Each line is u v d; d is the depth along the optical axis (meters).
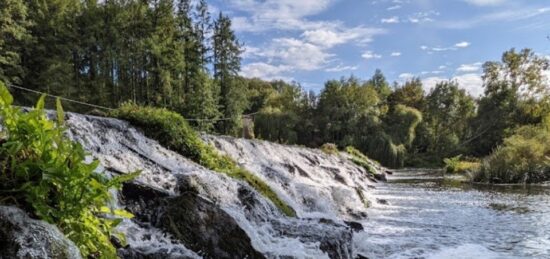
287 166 16.62
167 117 11.55
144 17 46.72
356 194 16.08
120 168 7.78
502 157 28.00
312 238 7.21
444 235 11.05
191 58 48.22
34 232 2.56
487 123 62.25
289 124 63.31
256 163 14.62
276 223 7.62
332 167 21.20
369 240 10.33
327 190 14.20
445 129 69.31
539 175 26.33
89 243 2.92
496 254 9.20
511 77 63.81
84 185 2.81
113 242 4.57
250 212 7.52
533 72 61.81
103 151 8.65
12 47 37.81
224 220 6.02
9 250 2.43
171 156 10.40
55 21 43.31
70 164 2.86
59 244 2.62
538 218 13.50
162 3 47.06
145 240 5.32
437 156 60.81
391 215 14.30
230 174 10.02
